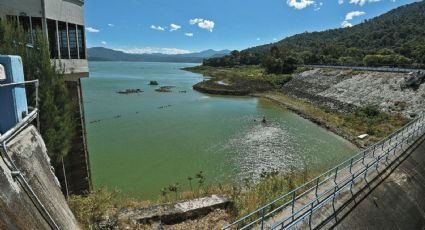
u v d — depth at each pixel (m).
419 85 39.88
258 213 12.05
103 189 16.12
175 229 11.77
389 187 15.04
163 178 22.08
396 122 33.69
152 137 32.28
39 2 13.18
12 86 6.85
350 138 31.72
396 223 12.93
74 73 15.67
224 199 13.58
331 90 54.44
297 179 17.44
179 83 95.25
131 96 62.84
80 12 16.06
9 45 10.15
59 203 8.10
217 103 56.62
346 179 15.09
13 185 5.46
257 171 23.59
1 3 12.40
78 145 15.75
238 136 33.22
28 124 8.16
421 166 18.42
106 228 10.77
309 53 111.50
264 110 50.03
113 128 35.72
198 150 28.30
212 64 178.50
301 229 10.91
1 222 4.59
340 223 11.65
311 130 36.19
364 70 56.81
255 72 105.69
